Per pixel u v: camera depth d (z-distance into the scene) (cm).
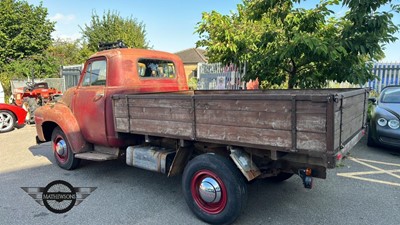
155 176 462
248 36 719
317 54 567
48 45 2202
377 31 555
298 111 228
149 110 335
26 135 841
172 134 315
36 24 2128
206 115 284
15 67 1886
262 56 668
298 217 315
